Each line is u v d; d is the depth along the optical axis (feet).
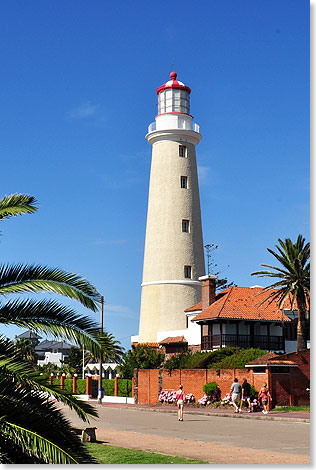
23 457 34.99
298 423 104.12
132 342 221.87
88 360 344.69
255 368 137.39
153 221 215.31
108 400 193.36
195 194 217.36
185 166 215.92
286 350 186.09
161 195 214.48
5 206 41.98
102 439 72.54
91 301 38.75
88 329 38.93
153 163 219.61
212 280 195.52
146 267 215.92
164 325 206.90
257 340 183.52
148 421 108.47
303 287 157.89
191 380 156.25
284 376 133.90
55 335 38.11
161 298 208.64
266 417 114.83
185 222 213.25
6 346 38.99
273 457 55.67
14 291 38.04
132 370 192.44
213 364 154.20
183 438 75.97
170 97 218.18
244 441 71.97
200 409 142.72
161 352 199.11
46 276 39.32
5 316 38.45
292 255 158.71
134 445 66.39
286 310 187.52
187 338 197.88
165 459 53.57
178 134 215.51
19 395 35.60
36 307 39.09
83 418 35.86
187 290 208.44
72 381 218.79
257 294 190.70
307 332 186.39
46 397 36.37
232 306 184.55
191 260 211.20
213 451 60.70
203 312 188.65
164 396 164.45
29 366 36.88
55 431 34.30
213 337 183.21
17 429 33.27
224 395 144.25
